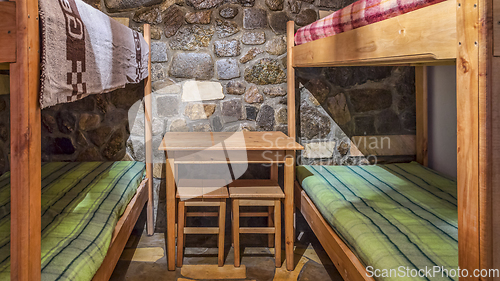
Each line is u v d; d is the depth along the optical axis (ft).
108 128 7.98
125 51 5.49
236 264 6.73
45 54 2.76
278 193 6.48
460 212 2.55
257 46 7.95
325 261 7.04
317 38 5.95
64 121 7.82
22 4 2.59
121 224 5.42
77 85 3.41
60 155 7.89
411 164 8.02
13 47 2.61
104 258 4.42
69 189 5.94
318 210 6.16
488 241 2.33
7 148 7.25
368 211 5.03
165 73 7.91
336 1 8.04
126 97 7.95
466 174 2.45
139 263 6.88
